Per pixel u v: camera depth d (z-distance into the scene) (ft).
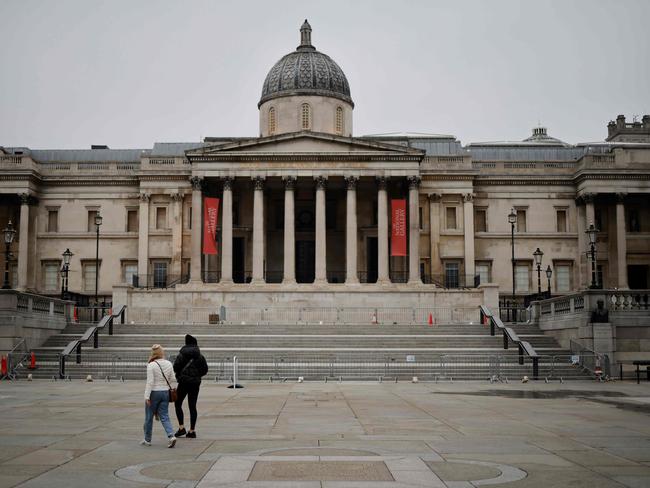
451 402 107.14
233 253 279.69
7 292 166.81
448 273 279.49
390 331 201.36
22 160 277.03
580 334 170.40
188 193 280.10
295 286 250.16
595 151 310.65
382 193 260.21
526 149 312.29
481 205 287.07
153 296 243.40
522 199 287.89
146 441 66.54
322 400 109.50
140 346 186.39
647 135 360.48
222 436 72.79
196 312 243.81
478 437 72.49
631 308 168.04
